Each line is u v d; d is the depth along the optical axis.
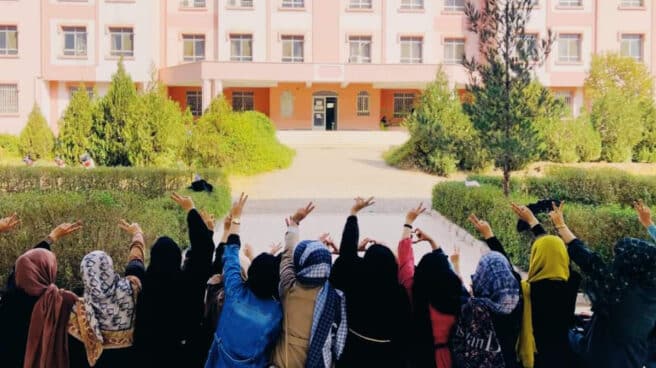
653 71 36.66
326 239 5.24
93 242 7.24
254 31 36.47
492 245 4.80
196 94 37.72
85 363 4.04
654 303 4.02
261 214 14.48
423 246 10.94
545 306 4.14
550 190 14.84
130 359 3.94
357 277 4.05
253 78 34.31
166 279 4.05
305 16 36.69
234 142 21.59
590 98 32.84
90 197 10.59
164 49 36.69
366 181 20.42
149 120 19.86
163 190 15.23
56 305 3.91
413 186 19.50
